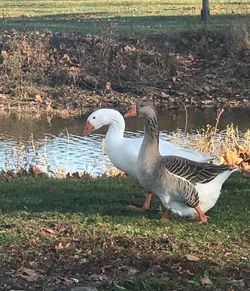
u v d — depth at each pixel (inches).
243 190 395.2
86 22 1231.5
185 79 1037.2
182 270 271.7
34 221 325.7
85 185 410.3
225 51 1087.0
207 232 313.3
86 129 389.1
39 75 1023.6
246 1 1530.5
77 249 289.7
